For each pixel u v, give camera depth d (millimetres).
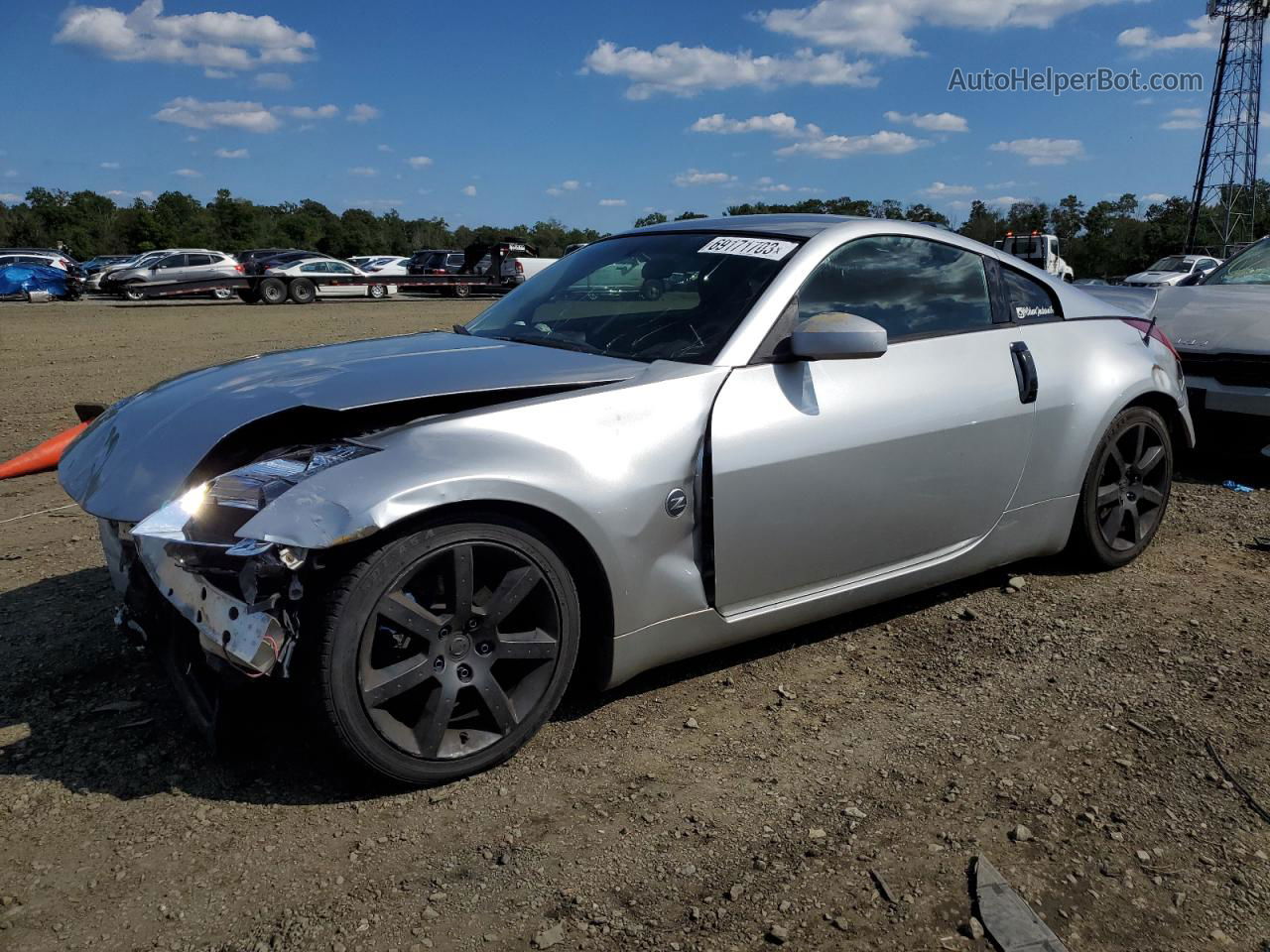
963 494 3359
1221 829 2312
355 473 2256
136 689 2990
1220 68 50250
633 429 2645
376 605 2260
